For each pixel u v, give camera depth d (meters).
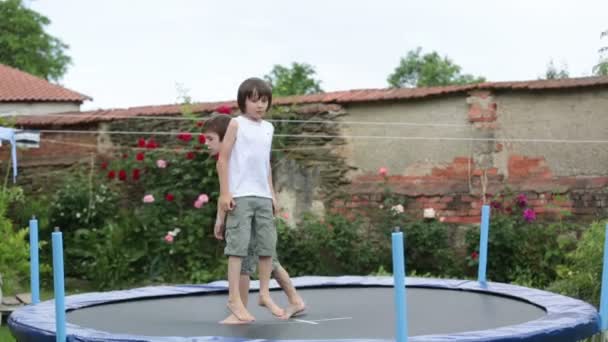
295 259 7.55
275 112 7.86
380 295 4.29
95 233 8.05
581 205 6.80
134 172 7.97
